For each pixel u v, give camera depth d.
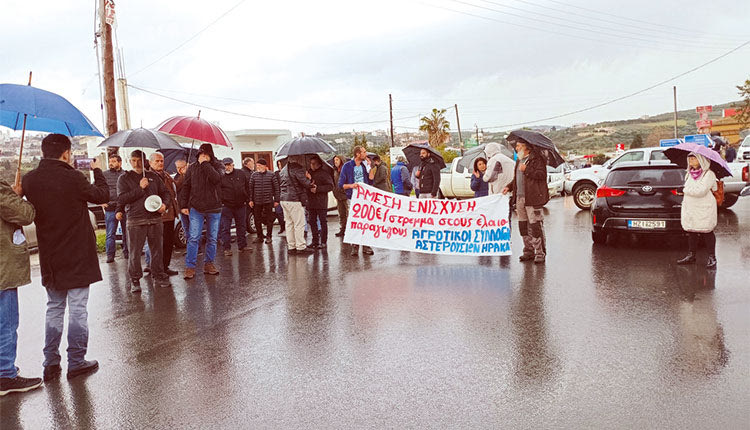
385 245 9.95
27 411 4.14
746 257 8.45
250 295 7.41
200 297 7.42
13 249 4.46
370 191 9.97
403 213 9.88
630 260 8.66
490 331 5.48
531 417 3.67
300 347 5.27
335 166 12.79
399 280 7.93
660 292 6.68
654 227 9.29
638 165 9.67
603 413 3.68
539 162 8.62
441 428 3.58
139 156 7.69
